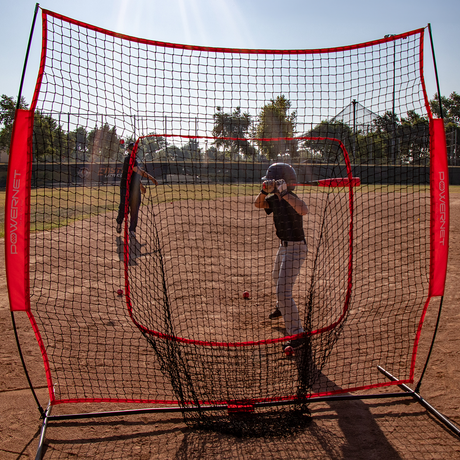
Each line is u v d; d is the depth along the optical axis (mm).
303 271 6305
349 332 4066
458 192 20312
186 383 2982
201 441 2482
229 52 2910
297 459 2299
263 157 5133
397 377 3174
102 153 4262
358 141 3807
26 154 2457
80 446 2438
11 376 3232
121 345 3795
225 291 5473
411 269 6215
